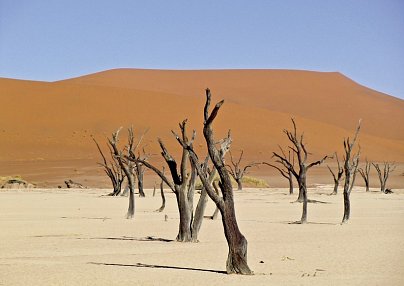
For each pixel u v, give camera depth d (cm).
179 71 19300
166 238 2561
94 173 8281
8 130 11388
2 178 7369
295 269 1738
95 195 5741
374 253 2055
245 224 3152
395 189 7581
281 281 1532
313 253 2062
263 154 10988
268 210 4112
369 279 1562
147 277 1591
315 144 12131
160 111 12694
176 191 2488
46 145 10656
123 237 2588
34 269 1716
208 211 4212
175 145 10856
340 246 2239
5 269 1714
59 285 1476
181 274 1644
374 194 6219
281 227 2984
